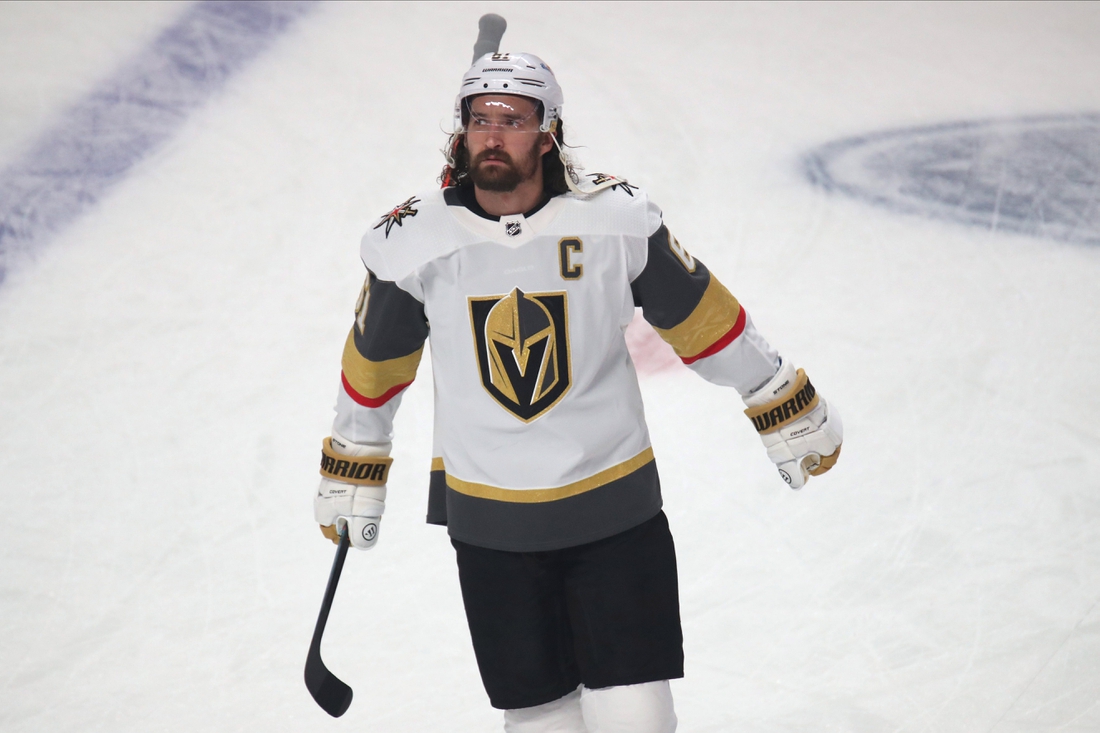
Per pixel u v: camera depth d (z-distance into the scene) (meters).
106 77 5.79
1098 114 5.74
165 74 5.85
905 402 3.63
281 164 5.25
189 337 4.12
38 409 3.74
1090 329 3.99
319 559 3.07
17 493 3.34
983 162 5.28
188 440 3.59
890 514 3.12
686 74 6.08
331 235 4.77
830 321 4.14
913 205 4.93
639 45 6.35
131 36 6.13
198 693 2.60
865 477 3.28
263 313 4.27
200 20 6.29
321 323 4.21
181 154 5.28
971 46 6.49
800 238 4.71
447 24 6.46
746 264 4.55
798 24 6.68
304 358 4.02
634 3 6.82
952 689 2.50
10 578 2.98
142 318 4.23
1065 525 3.02
